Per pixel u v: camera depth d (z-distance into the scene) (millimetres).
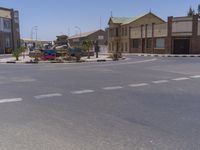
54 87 11023
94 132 5484
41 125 5965
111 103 8039
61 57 33594
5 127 5844
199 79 13250
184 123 6047
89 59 33875
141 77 14172
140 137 5188
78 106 7684
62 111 7148
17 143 4918
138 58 35969
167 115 6695
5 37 68062
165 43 51312
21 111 7184
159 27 52875
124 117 6547
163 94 9383
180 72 16609
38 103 8125
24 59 35031
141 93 9594
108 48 76812
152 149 4609
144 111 7086
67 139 5098
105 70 18375
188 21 48500
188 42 49031
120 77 14234
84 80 13109
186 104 7836
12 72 17438
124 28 67312
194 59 31906
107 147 4699
